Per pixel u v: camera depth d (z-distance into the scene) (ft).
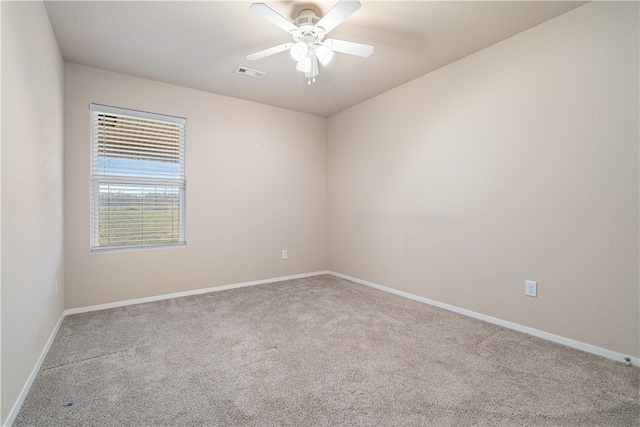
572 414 4.79
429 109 10.31
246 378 5.85
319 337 7.72
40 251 6.21
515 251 8.13
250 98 12.64
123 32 7.81
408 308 9.96
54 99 7.70
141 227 10.81
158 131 11.02
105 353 6.85
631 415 4.76
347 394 5.34
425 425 4.57
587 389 5.45
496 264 8.54
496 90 8.46
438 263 10.11
